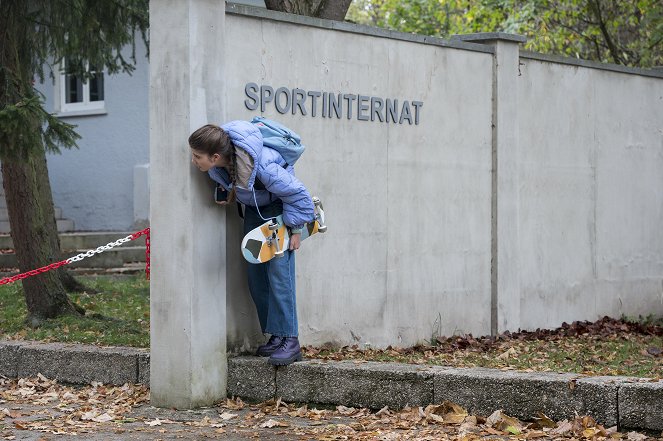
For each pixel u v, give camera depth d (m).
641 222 14.14
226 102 9.17
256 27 9.46
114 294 14.84
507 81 12.14
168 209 8.69
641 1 20.86
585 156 13.31
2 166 12.45
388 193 10.81
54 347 10.16
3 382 10.08
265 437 7.72
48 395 9.49
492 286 12.05
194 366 8.70
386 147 10.79
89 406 8.88
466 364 9.91
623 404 7.61
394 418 8.20
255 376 8.98
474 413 8.20
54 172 22.47
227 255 9.17
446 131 11.48
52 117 11.26
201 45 8.68
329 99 10.16
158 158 8.71
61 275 14.70
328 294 10.20
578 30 22.92
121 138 21.62
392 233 10.86
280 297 8.91
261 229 8.64
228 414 8.49
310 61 9.99
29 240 12.54
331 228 10.22
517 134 12.29
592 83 13.43
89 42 13.16
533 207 12.60
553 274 12.88
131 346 10.86
